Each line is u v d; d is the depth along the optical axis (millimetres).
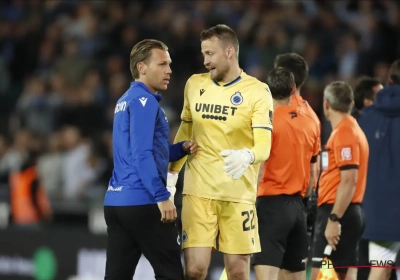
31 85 50438
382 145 25938
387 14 51969
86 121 48094
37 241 38531
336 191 25078
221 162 22000
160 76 21500
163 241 21047
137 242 21281
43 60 53938
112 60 50719
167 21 52094
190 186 22312
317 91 45031
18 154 44688
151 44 21641
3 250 38906
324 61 48781
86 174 43531
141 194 20875
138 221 20922
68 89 50500
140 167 20484
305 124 24047
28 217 40188
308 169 24266
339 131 24906
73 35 53781
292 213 23844
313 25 50469
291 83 23875
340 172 24766
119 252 21453
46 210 40906
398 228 25594
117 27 53000
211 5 52750
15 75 54344
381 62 47562
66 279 38031
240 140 22016
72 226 40531
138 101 20906
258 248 22562
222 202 22047
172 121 45000
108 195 21422
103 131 47719
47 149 46469
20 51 54312
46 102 49562
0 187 43625
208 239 22031
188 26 50594
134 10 54500
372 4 52281
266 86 22000
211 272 35156
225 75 22109
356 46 48688
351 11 53031
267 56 48219
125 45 52000
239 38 50469
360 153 25078
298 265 24453
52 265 38219
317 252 25641
